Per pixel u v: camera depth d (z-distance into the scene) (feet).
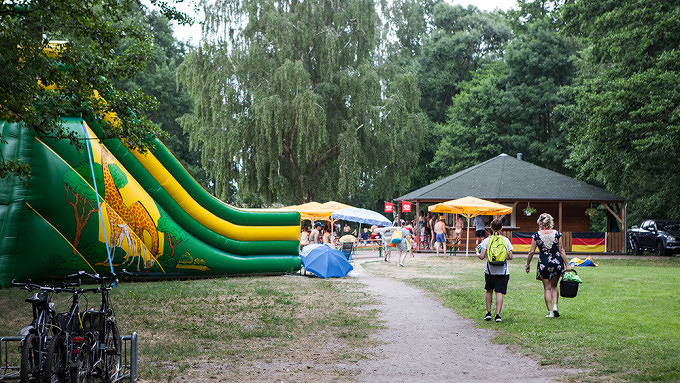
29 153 50.42
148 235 56.34
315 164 136.15
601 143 96.89
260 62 119.55
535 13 136.05
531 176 123.44
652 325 33.53
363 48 131.13
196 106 122.93
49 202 50.24
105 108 34.45
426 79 203.62
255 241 64.90
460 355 27.20
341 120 127.75
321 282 58.29
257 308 41.19
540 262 36.83
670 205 109.60
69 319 19.83
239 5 123.03
